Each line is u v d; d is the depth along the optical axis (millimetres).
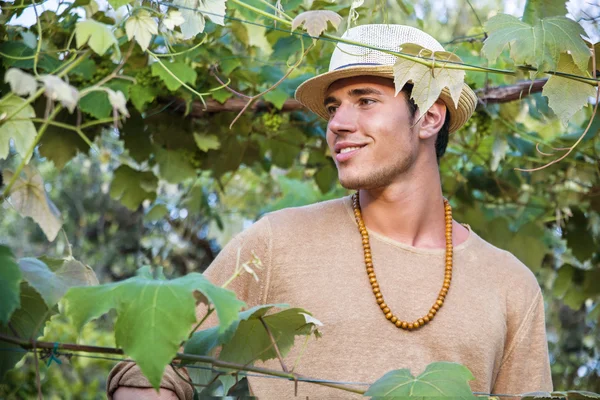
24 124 2088
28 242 7250
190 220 6227
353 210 2588
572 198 4199
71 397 4934
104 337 5320
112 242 7449
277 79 3418
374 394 1848
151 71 3193
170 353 1638
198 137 3566
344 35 2459
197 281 1729
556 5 2432
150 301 1670
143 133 3508
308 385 2381
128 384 2201
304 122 3850
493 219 4188
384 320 2426
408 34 2562
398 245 2531
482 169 4297
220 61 3301
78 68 2996
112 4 2248
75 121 3301
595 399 2131
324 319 2412
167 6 2365
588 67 2393
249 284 2498
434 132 2592
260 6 3254
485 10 5801
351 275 2477
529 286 2615
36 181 1859
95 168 7438
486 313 2510
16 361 1898
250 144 3875
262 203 6035
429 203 2586
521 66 2338
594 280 4164
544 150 4090
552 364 5738
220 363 1857
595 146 4125
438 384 1832
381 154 2455
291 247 2506
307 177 5055
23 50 2879
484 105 3521
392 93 2473
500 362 2586
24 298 1872
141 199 3621
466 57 3592
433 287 2500
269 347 1926
